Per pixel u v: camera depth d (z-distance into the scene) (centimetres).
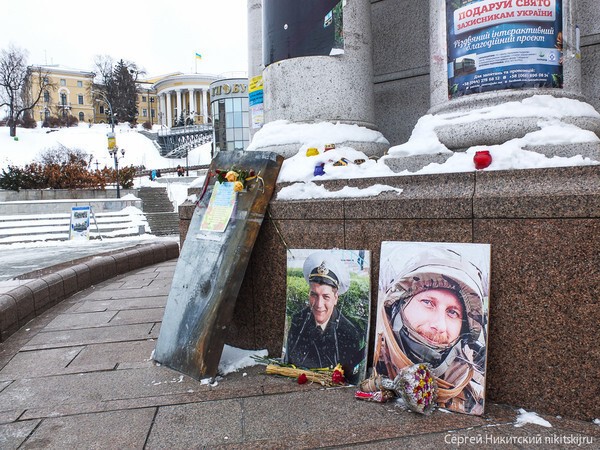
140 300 670
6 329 505
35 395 344
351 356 335
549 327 269
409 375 281
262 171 392
